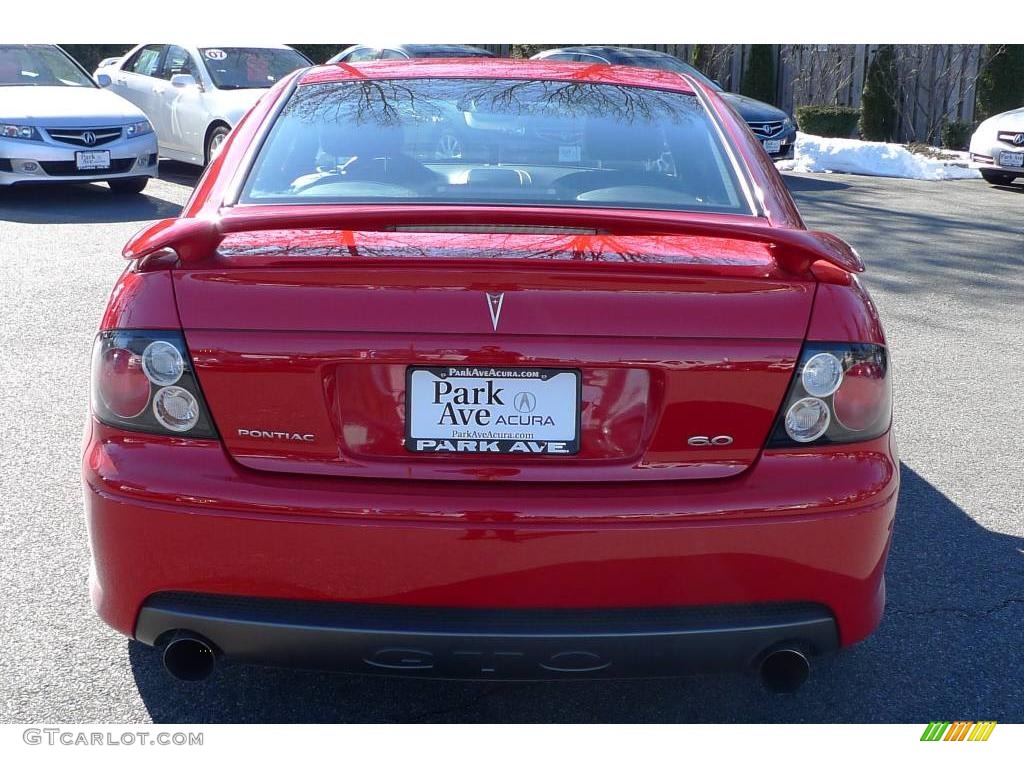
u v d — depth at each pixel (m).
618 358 2.21
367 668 2.29
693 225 2.12
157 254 2.33
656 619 2.26
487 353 2.21
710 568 2.25
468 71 3.50
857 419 2.30
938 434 4.87
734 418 2.26
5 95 10.49
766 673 2.42
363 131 3.04
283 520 2.21
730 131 3.16
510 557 2.22
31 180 10.06
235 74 11.73
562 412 2.24
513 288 2.21
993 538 3.83
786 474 2.27
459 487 2.24
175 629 2.31
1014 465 4.51
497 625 2.23
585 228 2.13
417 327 2.20
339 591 2.24
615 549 2.22
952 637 3.17
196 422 2.25
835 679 2.95
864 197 12.17
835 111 17.31
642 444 2.26
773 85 20.14
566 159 2.96
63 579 3.35
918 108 18.70
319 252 2.32
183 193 11.24
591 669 2.28
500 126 3.10
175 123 11.84
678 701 2.85
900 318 6.91
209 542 2.24
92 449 2.34
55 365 5.38
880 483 2.31
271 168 2.88
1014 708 2.84
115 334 2.28
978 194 12.66
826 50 19.44
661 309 2.22
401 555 2.22
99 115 10.41
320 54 20.61
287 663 2.31
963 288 7.76
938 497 4.18
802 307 2.28
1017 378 5.70
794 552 2.27
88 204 10.36
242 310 2.22
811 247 2.11
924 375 5.73
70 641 3.03
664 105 3.29
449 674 2.29
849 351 2.28
